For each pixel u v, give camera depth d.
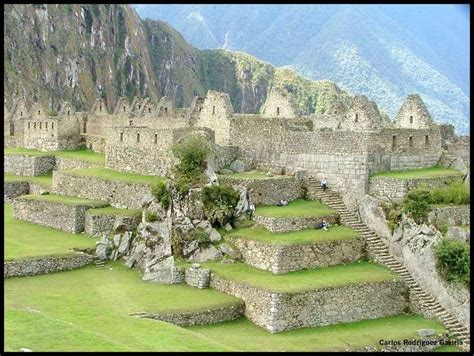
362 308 56.09
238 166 72.19
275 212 63.88
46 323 44.41
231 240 61.72
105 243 65.06
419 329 53.69
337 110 85.12
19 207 79.00
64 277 60.00
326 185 68.25
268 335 51.31
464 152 73.38
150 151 76.12
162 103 102.94
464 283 56.19
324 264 60.09
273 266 58.03
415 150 70.00
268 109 83.12
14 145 113.50
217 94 77.44
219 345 45.12
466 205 63.44
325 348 48.66
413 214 61.88
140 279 59.97
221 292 56.81
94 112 127.44
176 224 62.12
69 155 99.56
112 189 74.56
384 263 60.91
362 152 66.19
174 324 50.31
